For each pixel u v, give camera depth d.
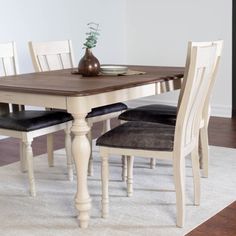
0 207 2.65
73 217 2.47
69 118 2.95
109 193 2.80
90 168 3.13
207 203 2.61
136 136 2.33
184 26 5.22
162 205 2.60
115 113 3.27
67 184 3.01
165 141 2.27
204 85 2.37
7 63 3.20
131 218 2.44
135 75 2.79
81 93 2.14
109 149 2.37
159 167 3.31
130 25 5.67
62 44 3.54
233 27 4.89
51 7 4.75
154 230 2.29
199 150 3.13
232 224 2.34
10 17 4.32
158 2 5.38
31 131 2.71
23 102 2.40
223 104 5.05
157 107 3.19
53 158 3.43
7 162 3.55
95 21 5.29
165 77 2.68
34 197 2.79
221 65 5.00
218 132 4.33
